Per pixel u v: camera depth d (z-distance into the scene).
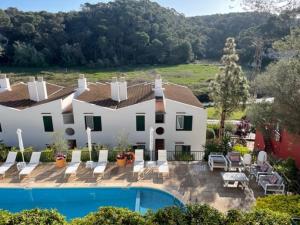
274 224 9.06
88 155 19.97
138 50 88.69
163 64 89.06
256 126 19.14
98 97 26.00
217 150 19.86
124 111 23.20
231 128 30.58
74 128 23.77
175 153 21.91
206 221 9.21
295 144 17.94
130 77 66.31
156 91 26.06
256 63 43.25
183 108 23.41
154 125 23.75
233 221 9.29
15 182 17.45
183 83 61.22
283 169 16.36
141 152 19.47
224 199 15.06
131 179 17.45
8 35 84.75
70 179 17.62
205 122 23.86
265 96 16.98
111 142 24.11
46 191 16.84
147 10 97.62
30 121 23.55
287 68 13.91
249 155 18.23
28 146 24.22
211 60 93.81
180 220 9.27
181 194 15.66
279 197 11.70
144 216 9.71
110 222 9.29
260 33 36.59
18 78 63.41
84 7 98.44
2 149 21.00
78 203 16.38
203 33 99.12
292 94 13.42
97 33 88.00
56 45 85.88
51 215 9.66
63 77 66.75
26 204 16.38
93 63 83.44
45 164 19.62
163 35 90.44
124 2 98.56
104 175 18.02
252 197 15.21
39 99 25.44
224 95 23.56
